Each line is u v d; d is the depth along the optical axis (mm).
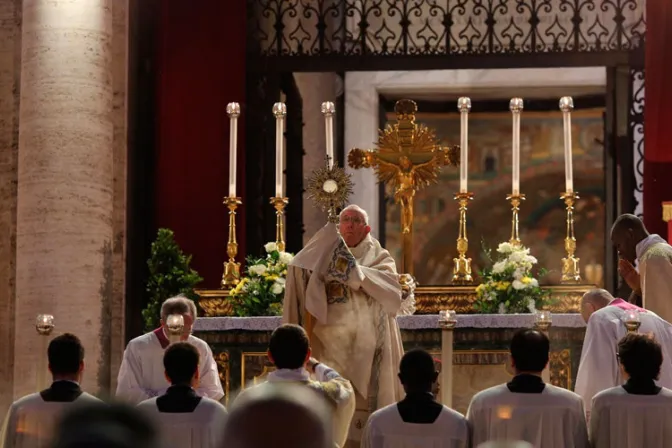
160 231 18188
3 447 9797
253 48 24156
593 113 28125
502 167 28422
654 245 13461
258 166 24031
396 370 13859
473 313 16312
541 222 28203
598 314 11859
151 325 17703
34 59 18812
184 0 22781
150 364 12234
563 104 17328
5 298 20672
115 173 21406
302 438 3236
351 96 27844
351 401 9477
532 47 23875
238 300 16750
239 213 22531
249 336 15797
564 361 15375
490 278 16328
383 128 28344
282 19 25688
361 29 24156
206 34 22734
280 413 3258
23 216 18562
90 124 18719
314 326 13758
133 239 21984
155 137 22812
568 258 16922
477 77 28031
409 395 9016
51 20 18797
